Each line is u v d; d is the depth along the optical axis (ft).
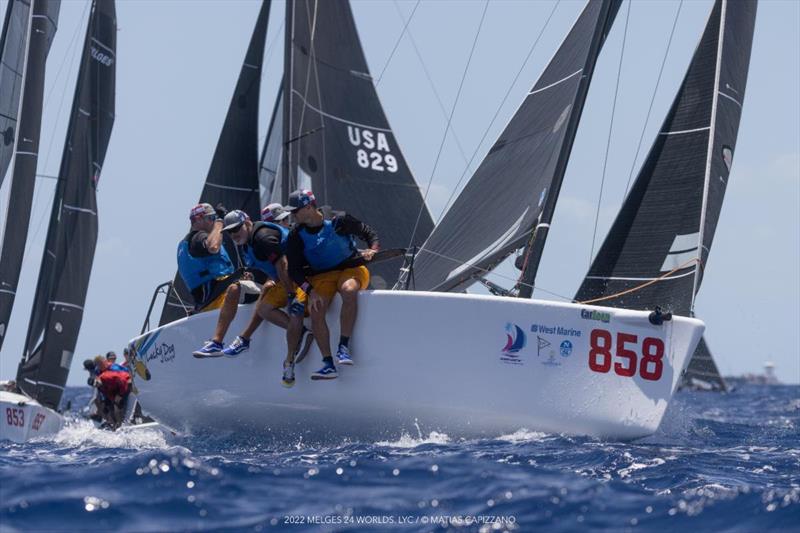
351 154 181.68
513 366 99.14
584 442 99.35
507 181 126.11
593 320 100.07
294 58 176.45
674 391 102.27
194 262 111.65
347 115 182.29
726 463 93.15
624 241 124.98
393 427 102.47
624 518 69.41
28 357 160.35
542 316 99.40
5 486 78.13
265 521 68.90
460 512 70.90
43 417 136.67
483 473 81.97
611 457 90.99
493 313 98.94
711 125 124.26
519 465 86.84
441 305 99.14
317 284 101.40
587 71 124.16
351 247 102.53
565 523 68.23
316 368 102.37
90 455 103.55
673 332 102.01
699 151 124.06
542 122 125.70
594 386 100.32
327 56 180.86
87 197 165.48
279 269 101.14
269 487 78.48
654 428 102.17
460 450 94.89
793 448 109.91
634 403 101.35
